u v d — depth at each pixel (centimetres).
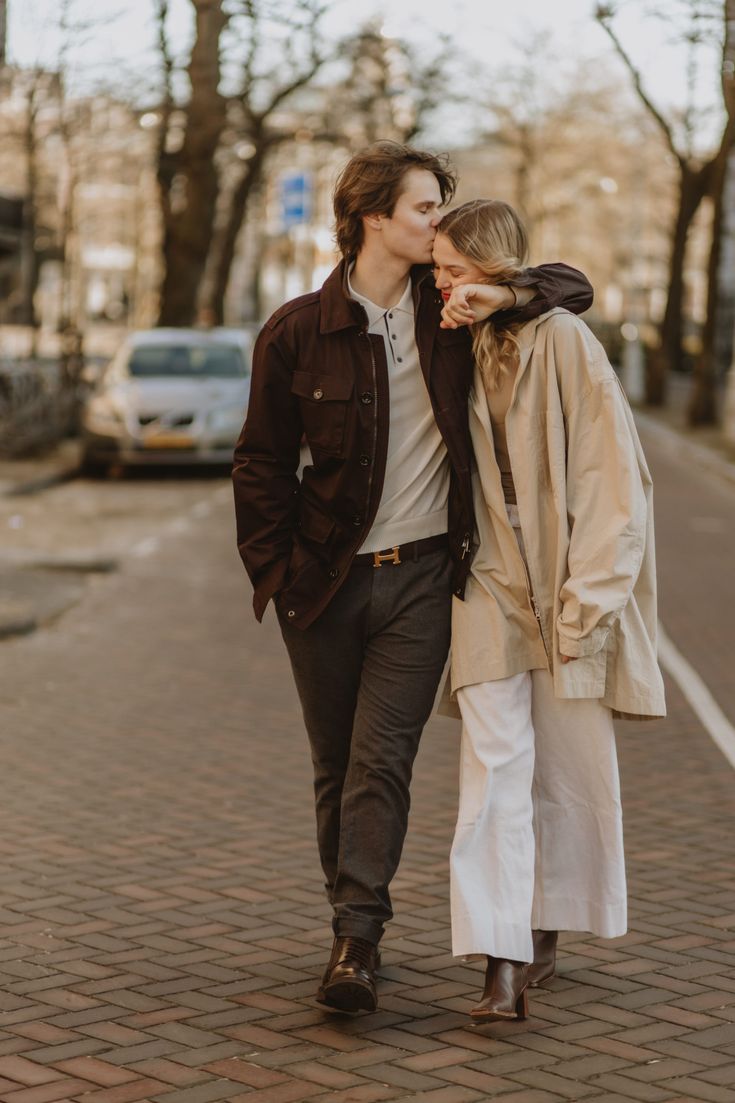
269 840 592
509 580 411
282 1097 358
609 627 402
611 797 422
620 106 5038
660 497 2006
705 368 3108
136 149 3641
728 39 2097
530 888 406
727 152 2984
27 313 2858
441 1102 355
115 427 2103
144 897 519
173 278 2970
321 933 484
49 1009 416
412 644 416
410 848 583
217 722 805
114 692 875
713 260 3056
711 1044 394
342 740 435
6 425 2234
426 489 417
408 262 411
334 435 410
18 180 3519
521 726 414
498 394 409
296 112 3412
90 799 650
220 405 2128
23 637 1049
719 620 1145
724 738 781
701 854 580
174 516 1747
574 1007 421
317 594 417
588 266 6550
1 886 530
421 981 442
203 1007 418
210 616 1137
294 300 418
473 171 5616
